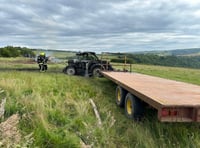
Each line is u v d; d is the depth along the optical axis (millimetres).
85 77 13430
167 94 4684
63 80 10930
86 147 3404
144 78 8688
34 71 14344
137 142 4141
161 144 3992
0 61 25172
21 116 4203
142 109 5250
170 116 3711
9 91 5992
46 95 6699
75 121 4621
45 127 3842
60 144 3494
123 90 6609
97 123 4566
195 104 3715
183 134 4328
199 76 19094
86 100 6988
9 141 2760
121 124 5156
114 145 4031
